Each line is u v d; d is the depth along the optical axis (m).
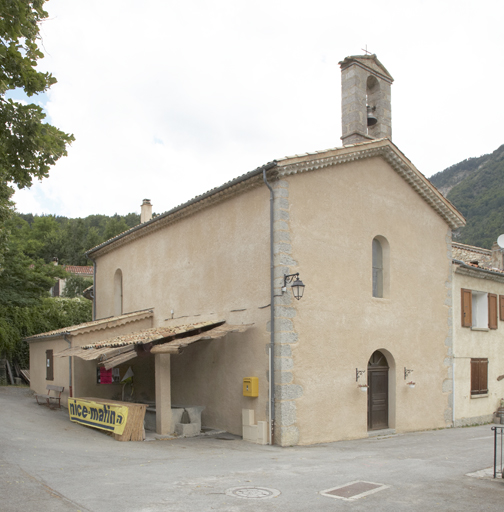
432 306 15.19
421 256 15.05
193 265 14.24
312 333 11.55
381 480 7.31
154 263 16.38
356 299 12.74
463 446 11.02
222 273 13.00
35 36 7.13
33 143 7.30
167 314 15.39
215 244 13.38
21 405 15.58
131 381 16.70
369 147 13.30
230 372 12.35
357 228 13.08
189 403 13.79
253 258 11.97
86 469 7.74
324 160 12.20
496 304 18.36
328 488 6.79
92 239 52.19
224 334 11.40
